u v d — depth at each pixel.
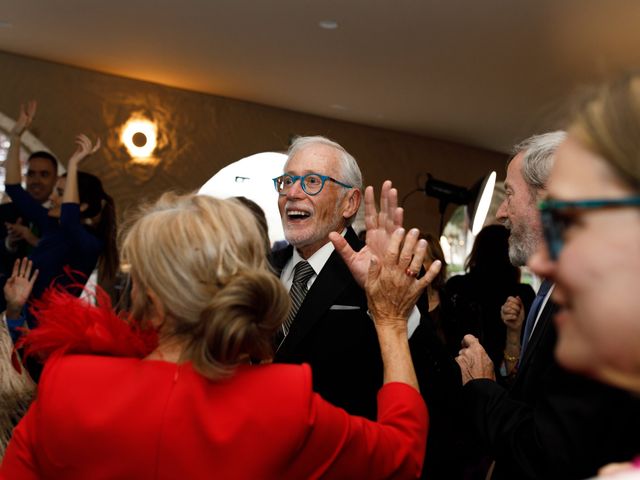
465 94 6.07
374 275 1.23
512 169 1.57
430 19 4.35
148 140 6.15
